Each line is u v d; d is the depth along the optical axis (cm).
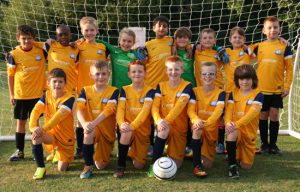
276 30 441
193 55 451
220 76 454
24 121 422
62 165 378
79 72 445
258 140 506
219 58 448
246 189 329
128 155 393
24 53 418
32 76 420
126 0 1059
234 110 392
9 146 480
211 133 379
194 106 383
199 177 359
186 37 439
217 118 371
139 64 381
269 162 412
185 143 391
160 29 446
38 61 424
